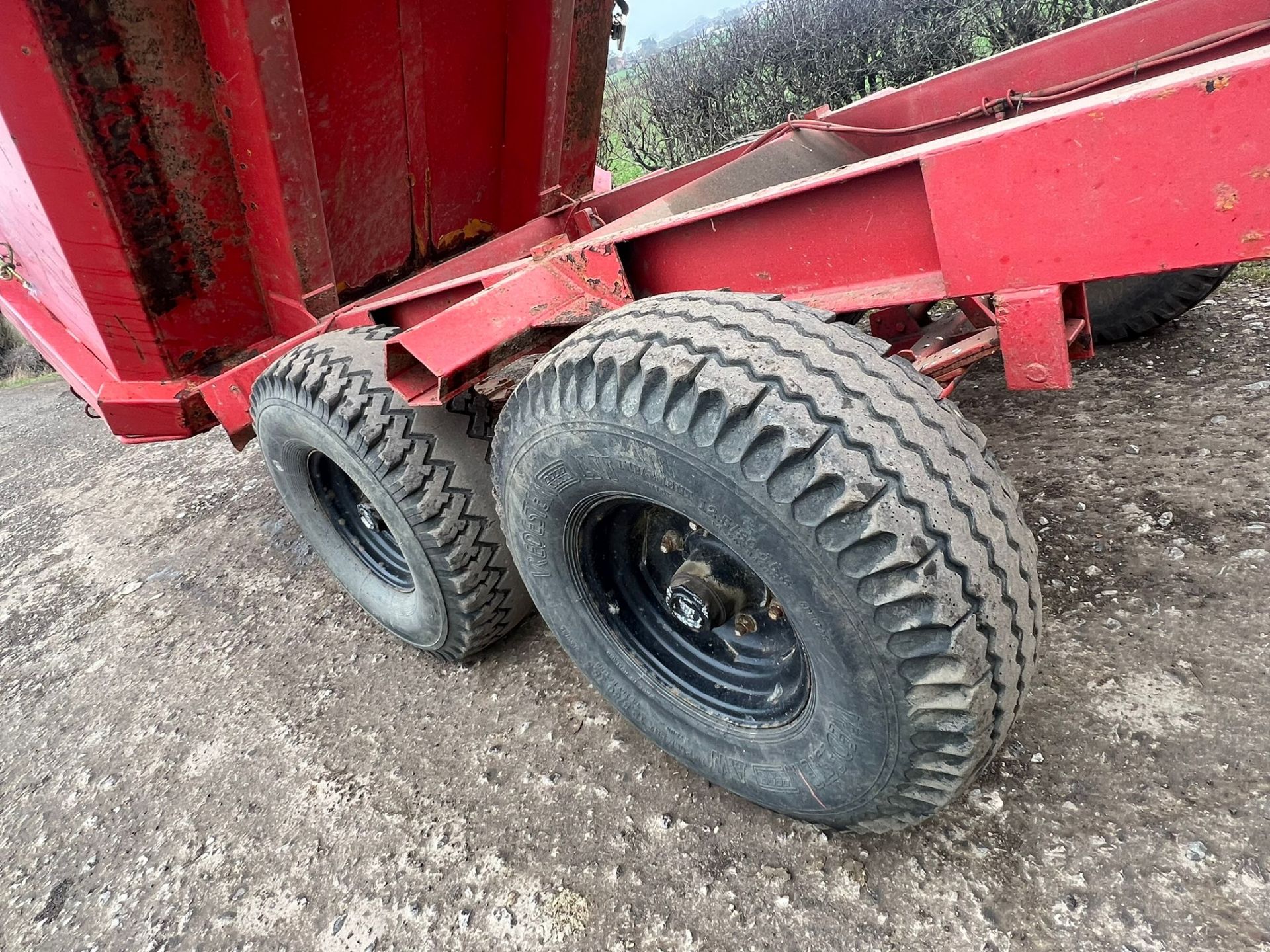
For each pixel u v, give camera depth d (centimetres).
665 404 152
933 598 138
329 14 244
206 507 455
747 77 769
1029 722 214
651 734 217
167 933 228
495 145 338
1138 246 136
